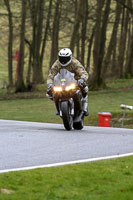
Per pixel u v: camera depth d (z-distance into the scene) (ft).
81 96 101.09
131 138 93.61
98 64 360.28
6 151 69.51
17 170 53.11
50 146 76.38
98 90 358.64
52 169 53.93
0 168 55.42
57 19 434.30
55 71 100.42
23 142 80.84
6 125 130.31
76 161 61.11
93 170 53.72
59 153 68.85
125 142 86.07
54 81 99.14
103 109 243.19
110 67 589.73
